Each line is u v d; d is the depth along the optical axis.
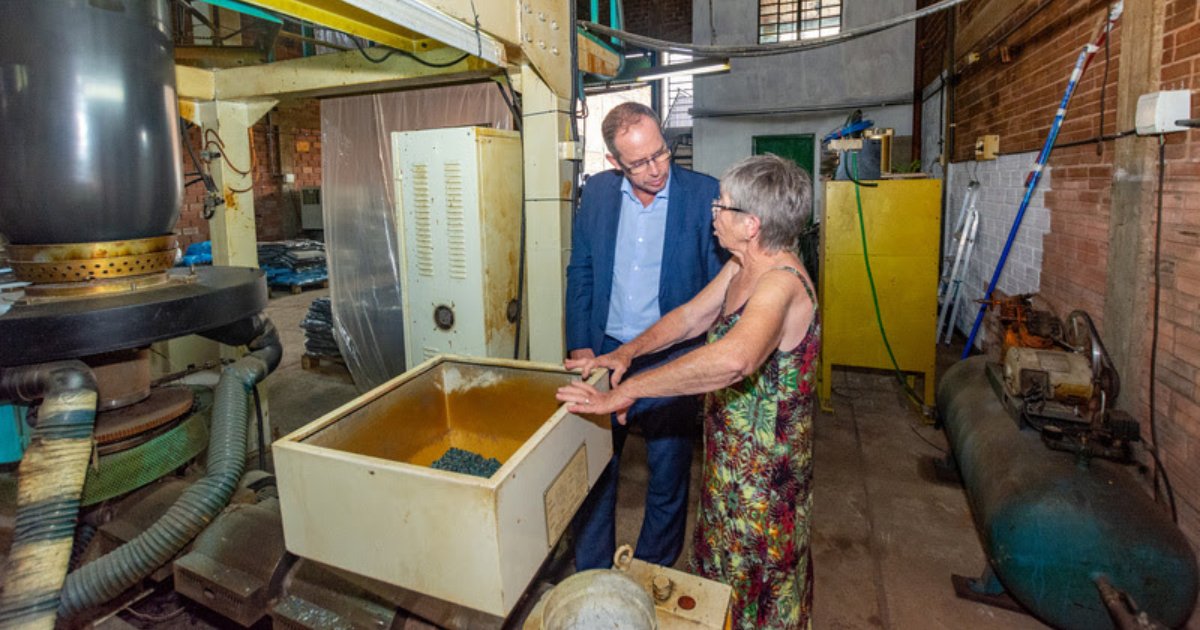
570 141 2.18
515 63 2.08
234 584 1.36
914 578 2.10
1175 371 1.95
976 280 4.66
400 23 1.38
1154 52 2.08
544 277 2.24
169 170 1.47
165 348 2.92
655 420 1.82
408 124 3.09
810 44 2.85
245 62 3.02
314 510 0.96
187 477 1.87
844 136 3.57
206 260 4.85
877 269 3.42
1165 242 2.02
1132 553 1.54
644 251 1.82
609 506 1.91
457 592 0.89
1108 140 2.43
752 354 1.06
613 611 0.77
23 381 1.21
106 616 1.69
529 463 0.92
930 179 3.31
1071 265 2.88
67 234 1.34
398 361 3.46
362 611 1.29
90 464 1.42
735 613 1.34
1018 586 1.69
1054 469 1.76
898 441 3.17
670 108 11.05
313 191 8.48
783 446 1.26
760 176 1.17
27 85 1.24
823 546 2.29
